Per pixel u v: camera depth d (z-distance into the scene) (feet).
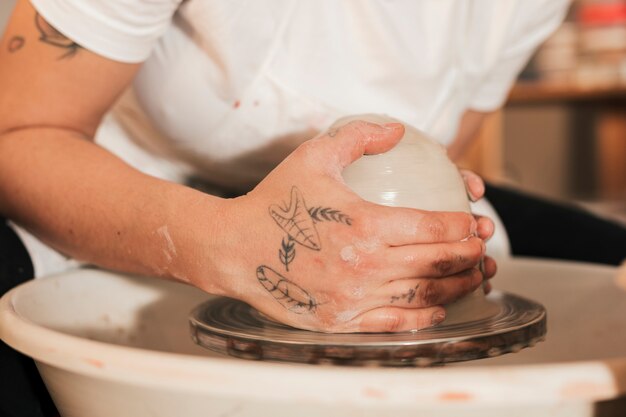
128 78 2.63
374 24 2.75
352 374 1.50
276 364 1.56
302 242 1.92
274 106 2.79
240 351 2.05
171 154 3.27
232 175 3.22
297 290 1.97
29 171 2.47
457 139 3.75
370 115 2.31
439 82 3.03
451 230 1.97
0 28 4.46
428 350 1.92
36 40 2.52
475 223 2.08
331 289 1.93
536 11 3.33
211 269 2.05
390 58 2.81
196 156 3.15
